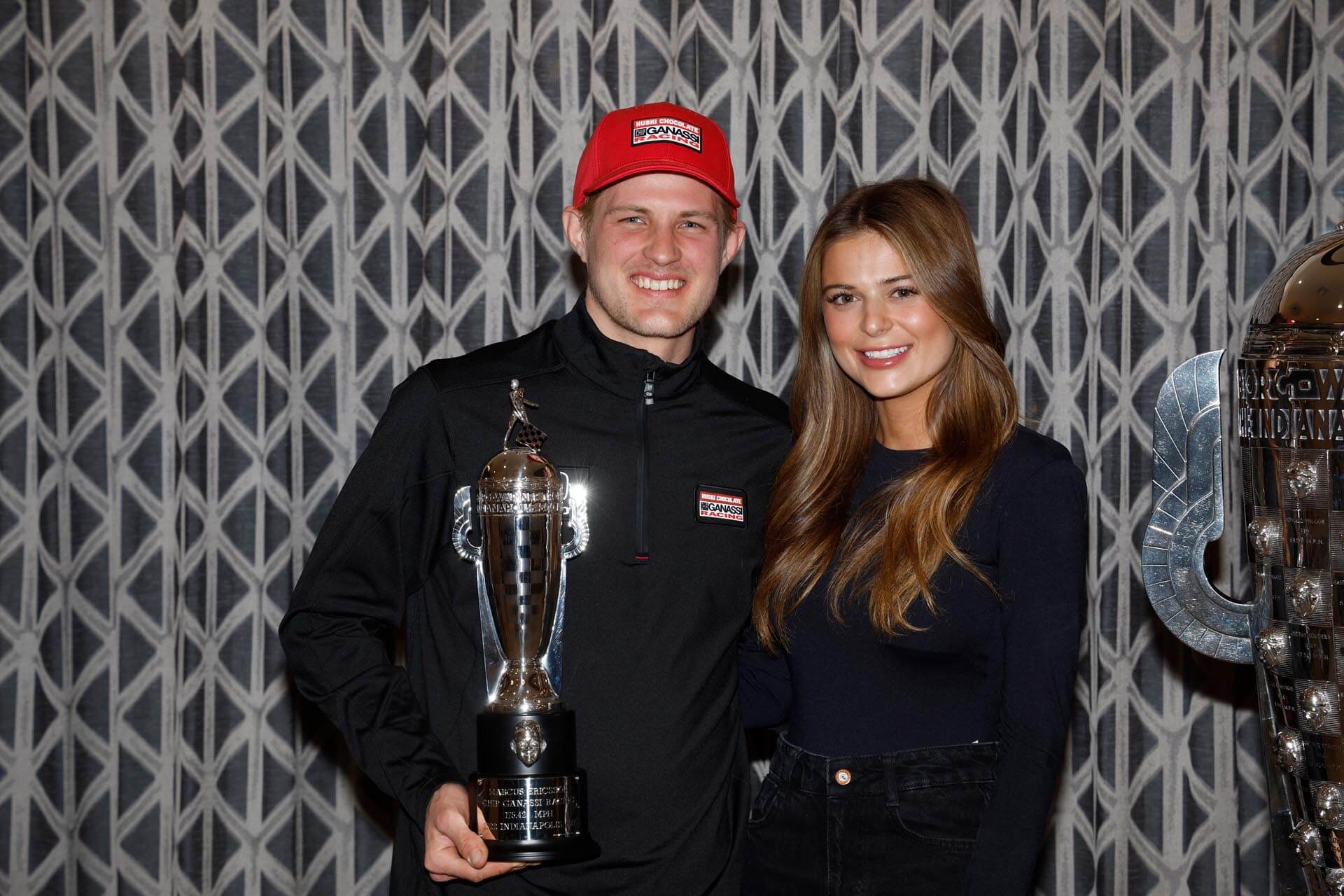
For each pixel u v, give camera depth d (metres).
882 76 2.08
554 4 2.03
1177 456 1.29
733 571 1.39
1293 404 1.07
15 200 2.02
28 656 2.05
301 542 2.06
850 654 1.32
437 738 1.26
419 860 1.33
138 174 2.03
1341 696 1.06
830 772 1.29
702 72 2.06
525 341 1.44
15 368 2.03
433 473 1.34
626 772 1.29
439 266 2.05
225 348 2.04
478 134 2.05
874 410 1.43
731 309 2.09
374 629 1.35
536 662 1.23
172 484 2.06
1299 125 2.15
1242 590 2.14
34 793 2.07
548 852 1.13
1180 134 2.12
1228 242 2.15
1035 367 2.12
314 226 2.04
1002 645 1.28
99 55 2.02
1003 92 2.09
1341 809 1.08
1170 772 2.17
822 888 1.27
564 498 1.29
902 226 1.30
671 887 1.29
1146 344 2.14
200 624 2.05
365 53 2.03
